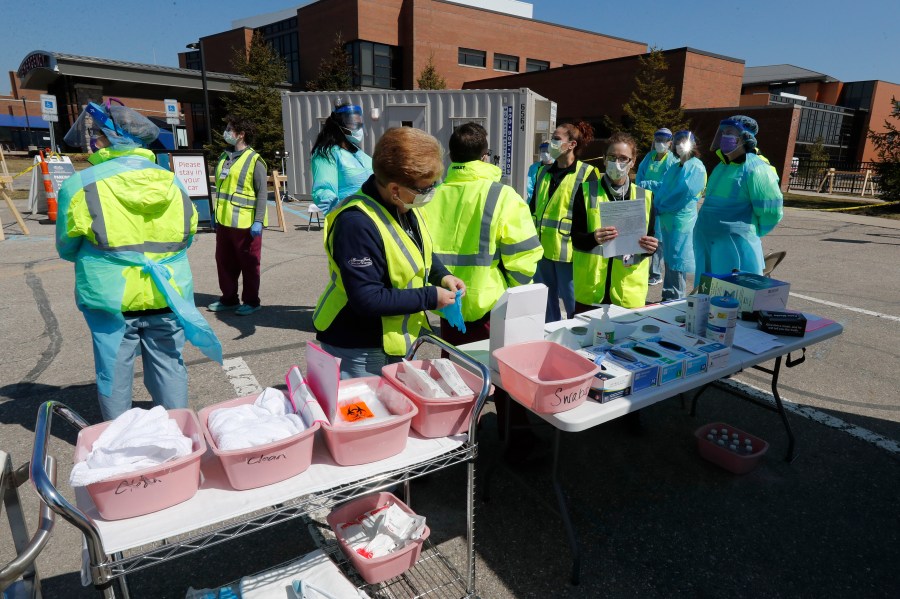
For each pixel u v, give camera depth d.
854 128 39.12
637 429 3.39
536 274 4.21
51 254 8.27
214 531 1.47
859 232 11.41
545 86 26.42
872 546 2.50
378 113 10.57
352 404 1.90
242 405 1.85
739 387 4.05
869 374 4.31
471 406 1.93
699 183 5.21
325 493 1.69
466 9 28.70
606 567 2.36
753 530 2.60
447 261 2.65
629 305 3.51
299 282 6.97
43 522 1.31
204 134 33.53
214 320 5.46
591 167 3.85
